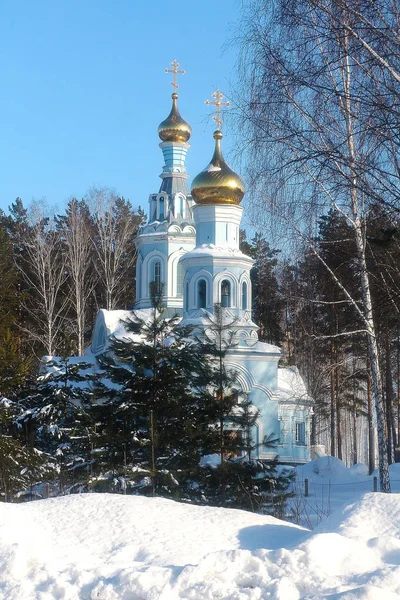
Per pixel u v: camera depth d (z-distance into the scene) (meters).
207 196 42.81
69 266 54.03
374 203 14.61
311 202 16.08
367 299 20.89
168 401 20.83
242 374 41.19
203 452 20.81
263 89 14.60
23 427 28.80
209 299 41.53
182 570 7.04
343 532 8.19
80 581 7.26
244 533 8.84
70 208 62.22
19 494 22.47
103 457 20.78
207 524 9.12
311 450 45.31
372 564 7.42
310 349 43.25
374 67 13.26
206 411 21.02
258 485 20.23
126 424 21.33
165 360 21.52
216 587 6.71
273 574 7.00
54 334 54.41
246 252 58.00
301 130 14.48
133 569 7.30
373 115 13.09
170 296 49.66
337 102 14.08
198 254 41.91
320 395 48.59
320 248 22.08
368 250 20.56
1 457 22.47
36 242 56.66
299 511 17.45
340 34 13.17
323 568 7.22
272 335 55.41
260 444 21.50
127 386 21.19
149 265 50.12
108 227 60.69
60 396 27.94
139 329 22.12
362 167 13.68
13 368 26.30
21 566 7.73
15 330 58.09
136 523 9.16
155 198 51.84
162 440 20.47
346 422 64.75
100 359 22.62
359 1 12.98
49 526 9.36
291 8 13.67
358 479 35.22
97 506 9.80
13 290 56.53
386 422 47.62
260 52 14.48
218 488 20.20
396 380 51.16
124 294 61.22
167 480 19.95
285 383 45.00
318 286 35.94
